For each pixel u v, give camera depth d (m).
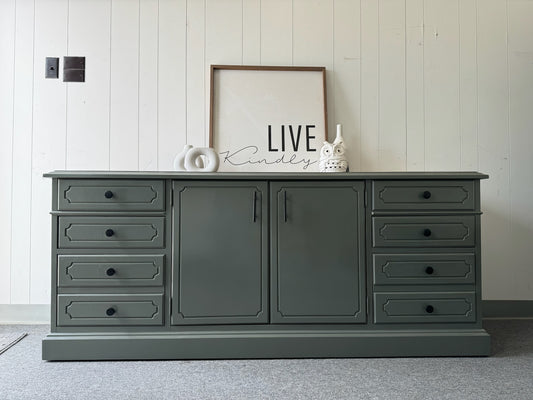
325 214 1.67
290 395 1.34
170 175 1.63
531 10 2.19
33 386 1.40
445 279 1.68
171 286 1.64
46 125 2.12
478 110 2.20
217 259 1.65
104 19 2.14
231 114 2.14
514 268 2.19
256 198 1.66
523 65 2.20
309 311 1.66
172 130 2.15
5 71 2.12
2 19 2.12
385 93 2.19
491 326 2.06
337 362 1.61
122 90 2.14
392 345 1.65
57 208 1.61
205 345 1.63
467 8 2.19
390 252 1.68
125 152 2.14
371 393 1.35
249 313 1.65
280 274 1.66
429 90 2.19
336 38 2.19
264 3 2.18
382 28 2.19
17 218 2.12
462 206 1.68
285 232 1.67
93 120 2.13
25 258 2.11
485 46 2.19
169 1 2.16
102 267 1.62
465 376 1.48
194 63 2.16
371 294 1.67
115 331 1.62
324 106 2.15
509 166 2.19
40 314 2.11
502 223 2.19
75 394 1.34
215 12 2.17
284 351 1.64
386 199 1.68
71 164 2.13
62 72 2.13
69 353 1.60
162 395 1.34
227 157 2.13
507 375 1.49
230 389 1.38
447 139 2.19
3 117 2.12
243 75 2.16
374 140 2.19
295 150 2.14
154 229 1.63
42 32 2.13
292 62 2.18
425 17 2.19
